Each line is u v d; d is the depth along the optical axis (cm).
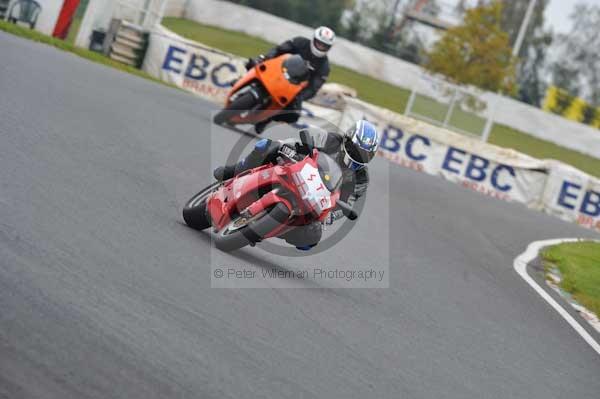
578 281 4194
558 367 2636
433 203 5394
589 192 7288
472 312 3020
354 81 13575
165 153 3769
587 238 6141
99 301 1836
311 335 2161
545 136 14312
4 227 2067
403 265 3438
